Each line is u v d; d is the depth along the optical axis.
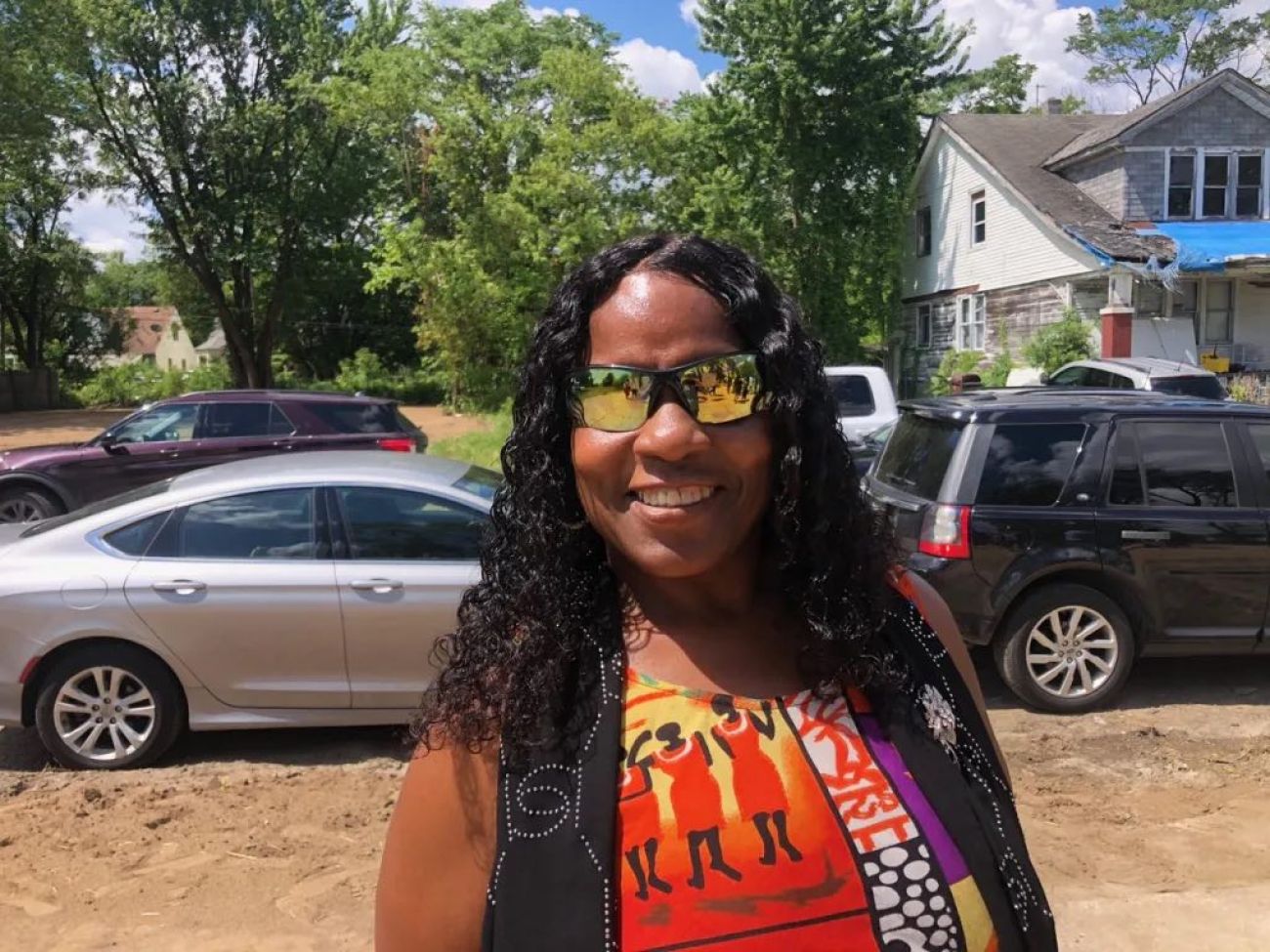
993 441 5.79
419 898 1.28
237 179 38.06
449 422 27.95
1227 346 22.23
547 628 1.31
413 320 48.41
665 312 1.29
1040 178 24.97
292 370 48.41
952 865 1.26
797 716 1.30
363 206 40.62
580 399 1.32
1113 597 5.81
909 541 5.89
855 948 1.20
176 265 43.28
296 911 3.57
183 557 5.10
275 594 5.03
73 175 37.72
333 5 36.22
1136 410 5.87
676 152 26.42
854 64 25.69
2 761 5.26
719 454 1.30
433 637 5.10
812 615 1.34
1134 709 5.84
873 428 11.44
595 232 23.30
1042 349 21.70
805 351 1.37
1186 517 5.75
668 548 1.30
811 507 1.36
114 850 4.05
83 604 4.95
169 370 48.84
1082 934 3.28
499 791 1.25
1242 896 3.52
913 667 1.42
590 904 1.18
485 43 29.28
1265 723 5.59
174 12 34.66
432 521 5.25
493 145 24.23
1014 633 5.75
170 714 5.07
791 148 26.09
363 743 5.43
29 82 31.58
